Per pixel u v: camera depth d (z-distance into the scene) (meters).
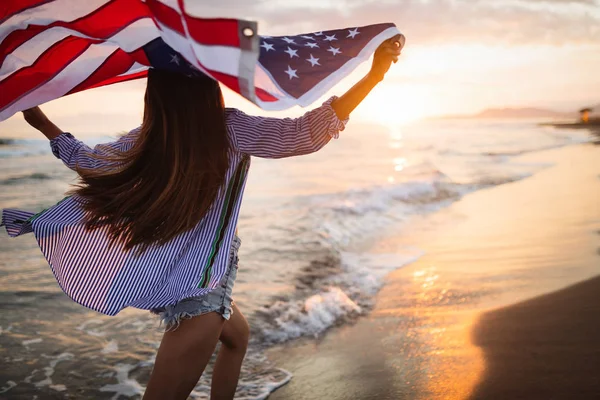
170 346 2.05
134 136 2.06
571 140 25.16
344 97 2.01
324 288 4.87
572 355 3.45
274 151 1.97
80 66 2.04
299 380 3.28
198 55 1.65
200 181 1.94
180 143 1.91
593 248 6.12
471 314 4.22
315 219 7.95
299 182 12.07
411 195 10.20
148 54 1.87
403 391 3.12
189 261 2.00
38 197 9.49
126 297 2.03
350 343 3.79
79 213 2.05
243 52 1.62
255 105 1.78
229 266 2.16
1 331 3.89
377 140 26.81
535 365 3.33
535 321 4.02
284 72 1.90
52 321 4.12
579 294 4.59
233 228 2.03
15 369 3.38
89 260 2.04
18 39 1.94
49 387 3.20
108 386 3.25
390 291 4.84
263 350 3.69
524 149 20.92
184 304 2.04
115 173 1.95
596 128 38.50
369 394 3.10
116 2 1.84
